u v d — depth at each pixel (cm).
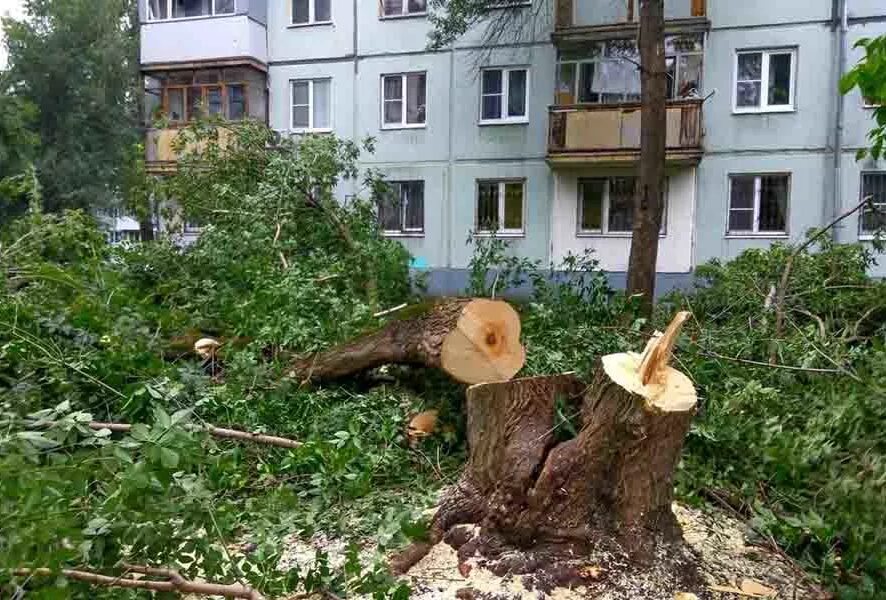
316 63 1565
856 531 241
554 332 428
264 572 216
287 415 370
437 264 1522
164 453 189
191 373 375
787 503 305
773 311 553
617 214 1410
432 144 1510
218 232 620
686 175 1352
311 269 619
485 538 261
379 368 420
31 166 579
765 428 316
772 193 1334
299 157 707
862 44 366
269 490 297
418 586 245
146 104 1622
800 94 1299
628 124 1323
